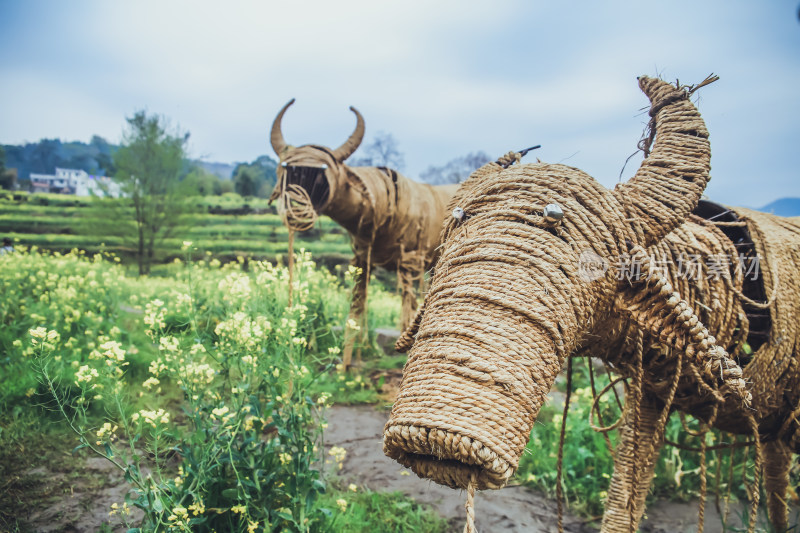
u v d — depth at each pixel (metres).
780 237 2.98
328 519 3.39
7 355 5.29
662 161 2.38
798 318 2.78
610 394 5.29
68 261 10.03
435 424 1.66
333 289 8.55
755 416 2.82
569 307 1.97
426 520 3.79
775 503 3.61
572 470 4.46
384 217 6.41
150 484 2.82
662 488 4.71
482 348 1.78
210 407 3.16
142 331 6.54
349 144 6.09
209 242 26.59
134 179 23.30
